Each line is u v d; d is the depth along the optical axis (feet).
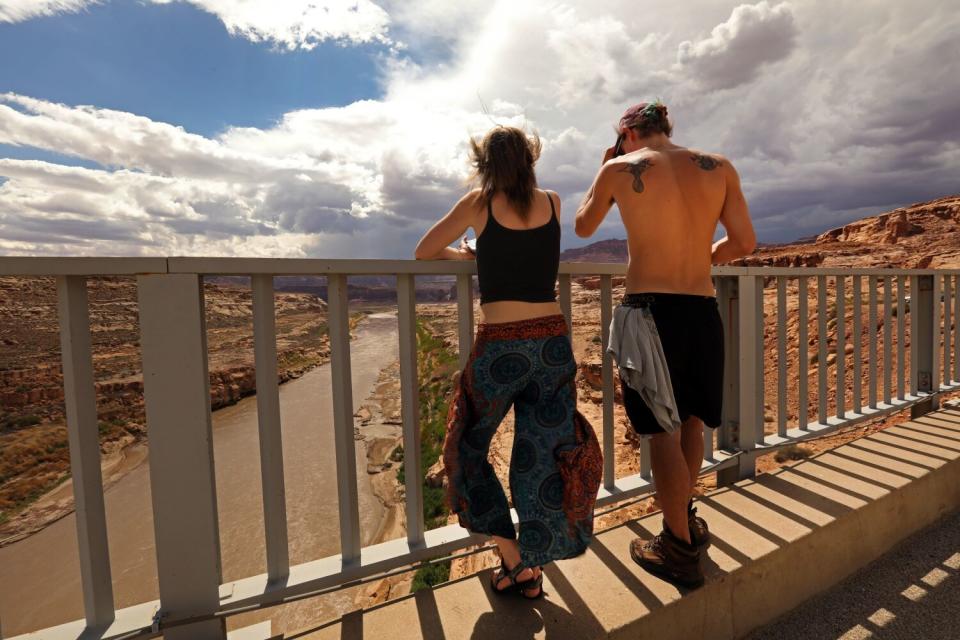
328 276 5.21
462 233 5.05
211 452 4.63
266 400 5.00
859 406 10.53
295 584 5.03
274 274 4.83
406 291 5.59
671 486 5.23
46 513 61.26
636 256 5.58
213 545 4.65
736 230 5.63
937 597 6.12
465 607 5.11
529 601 5.15
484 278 4.91
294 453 76.79
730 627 5.54
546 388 4.89
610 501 7.11
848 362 33.50
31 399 100.12
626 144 6.28
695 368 5.39
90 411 4.39
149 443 4.47
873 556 7.10
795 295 56.65
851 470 8.16
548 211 4.99
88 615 4.48
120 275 4.28
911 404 11.38
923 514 7.91
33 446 81.41
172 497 4.53
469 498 4.88
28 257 3.99
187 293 4.46
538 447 4.74
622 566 5.74
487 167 4.89
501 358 4.75
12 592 44.57
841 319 11.21
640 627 4.86
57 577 46.47
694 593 5.21
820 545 6.41
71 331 4.20
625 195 5.54
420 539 5.81
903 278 11.48
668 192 5.37
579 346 57.88
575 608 5.01
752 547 5.98
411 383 5.69
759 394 8.66
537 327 4.80
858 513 6.86
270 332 4.95
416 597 5.31
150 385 4.44
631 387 5.46
